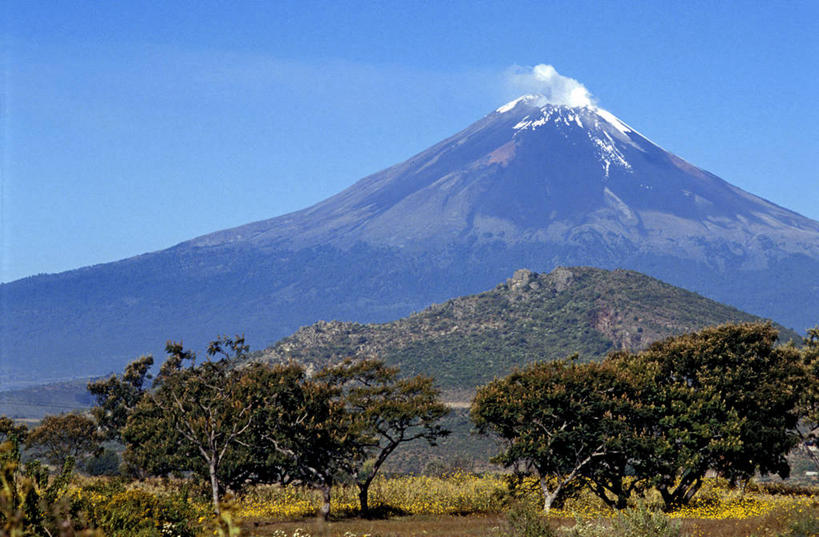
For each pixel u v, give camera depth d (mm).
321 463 50031
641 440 48688
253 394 48406
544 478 50656
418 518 49469
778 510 29984
